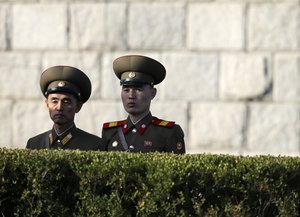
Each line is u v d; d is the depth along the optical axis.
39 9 21.91
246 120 21.31
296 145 21.22
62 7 21.84
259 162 12.72
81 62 21.70
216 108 21.38
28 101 21.80
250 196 12.53
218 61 21.45
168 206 12.21
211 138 21.38
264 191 12.51
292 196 12.61
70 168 12.61
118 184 12.32
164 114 21.44
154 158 12.72
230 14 21.47
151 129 16.23
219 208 12.44
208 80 21.45
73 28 21.80
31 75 21.80
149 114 16.41
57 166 12.48
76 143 16.47
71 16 21.80
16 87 21.86
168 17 21.59
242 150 21.28
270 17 21.36
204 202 12.44
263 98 21.34
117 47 21.67
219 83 21.42
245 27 21.42
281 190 12.56
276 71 21.33
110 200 12.30
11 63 21.84
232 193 12.52
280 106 21.25
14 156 12.63
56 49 21.81
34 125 21.75
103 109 21.56
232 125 21.33
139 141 16.16
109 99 21.59
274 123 21.27
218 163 12.85
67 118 16.31
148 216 12.21
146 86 16.22
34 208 12.53
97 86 21.62
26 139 21.75
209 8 21.52
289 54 21.31
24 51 21.88
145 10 21.62
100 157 12.77
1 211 12.60
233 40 21.47
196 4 21.53
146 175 12.44
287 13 21.34
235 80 21.38
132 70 16.22
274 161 12.81
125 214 12.30
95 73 21.66
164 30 21.59
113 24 21.69
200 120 21.42
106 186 12.51
